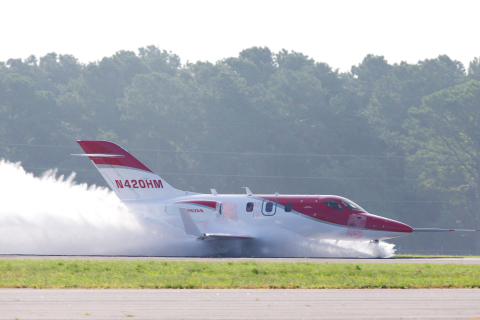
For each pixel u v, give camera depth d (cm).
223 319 4516
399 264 9125
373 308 5044
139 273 7519
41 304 5084
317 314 4744
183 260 9819
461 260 10550
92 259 9794
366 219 11638
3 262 8519
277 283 6712
